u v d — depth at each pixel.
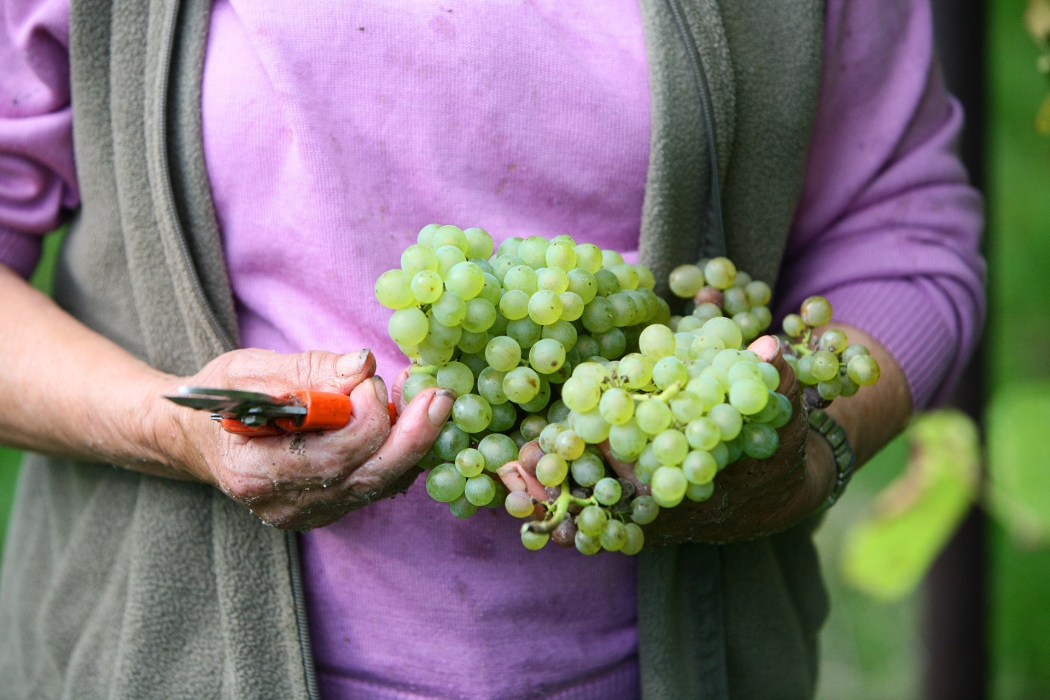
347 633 1.26
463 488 1.02
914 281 1.42
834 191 1.41
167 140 1.15
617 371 0.97
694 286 1.18
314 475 0.99
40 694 1.41
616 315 1.06
